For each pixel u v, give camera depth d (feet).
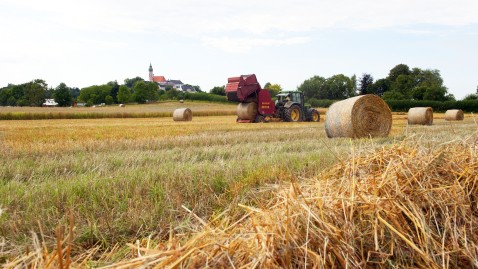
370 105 42.32
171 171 19.74
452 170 10.97
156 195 15.70
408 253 8.52
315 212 8.39
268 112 83.35
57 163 24.35
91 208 14.11
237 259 6.77
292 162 21.68
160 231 11.95
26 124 85.46
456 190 10.33
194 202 14.99
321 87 293.23
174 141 38.37
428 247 8.67
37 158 27.35
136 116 147.13
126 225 12.70
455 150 12.56
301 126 65.16
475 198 10.55
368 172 11.34
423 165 11.03
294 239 7.40
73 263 7.39
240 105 83.92
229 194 15.74
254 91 82.23
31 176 19.95
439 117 117.80
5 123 92.89
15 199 14.84
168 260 6.35
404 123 76.28
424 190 10.00
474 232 9.62
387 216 8.91
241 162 22.12
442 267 8.21
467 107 194.49
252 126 65.26
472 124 68.80
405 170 10.74
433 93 248.32
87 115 141.08
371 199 9.23
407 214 9.05
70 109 187.62
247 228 8.06
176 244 7.47
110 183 17.28
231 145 35.35
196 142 37.99
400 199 9.51
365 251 8.40
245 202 14.11
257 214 8.60
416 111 70.44
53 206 14.01
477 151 12.14
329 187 10.14
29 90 323.37
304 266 7.06
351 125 41.32
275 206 8.81
